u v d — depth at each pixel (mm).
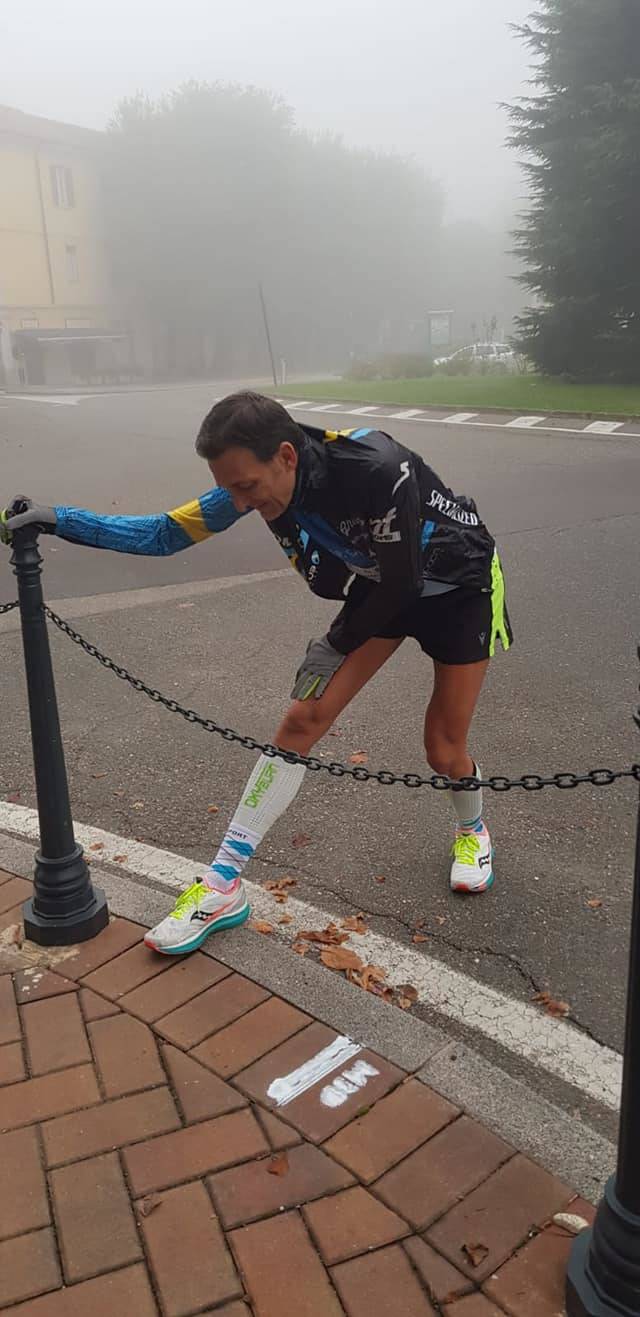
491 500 10250
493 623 2848
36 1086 2291
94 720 4613
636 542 8102
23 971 2703
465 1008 2633
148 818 3672
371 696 4871
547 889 3215
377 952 2869
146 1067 2342
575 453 13375
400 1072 2318
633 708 4664
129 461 13680
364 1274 1832
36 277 44094
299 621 6176
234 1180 2033
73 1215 1960
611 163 19984
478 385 23406
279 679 5137
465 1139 2133
